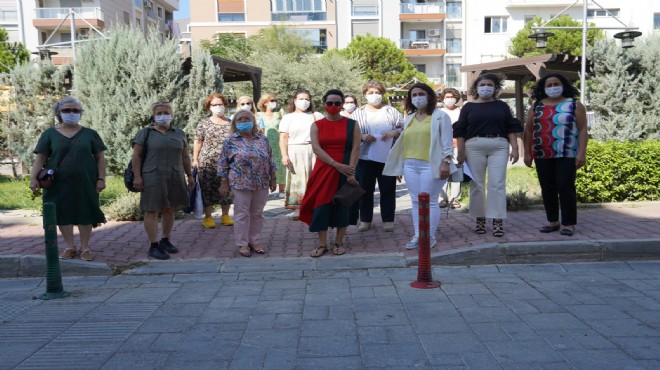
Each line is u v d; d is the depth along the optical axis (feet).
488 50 138.82
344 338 13.82
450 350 12.90
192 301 17.17
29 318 15.78
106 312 16.22
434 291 17.57
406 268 20.27
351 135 21.24
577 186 29.71
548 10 136.87
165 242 22.67
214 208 32.86
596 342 13.12
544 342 13.20
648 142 31.78
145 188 21.33
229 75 54.95
